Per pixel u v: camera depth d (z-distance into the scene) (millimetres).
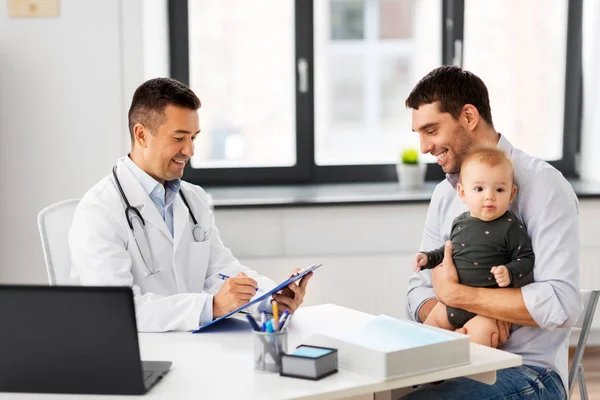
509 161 1907
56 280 2195
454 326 1969
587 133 4004
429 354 1535
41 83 3410
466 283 1938
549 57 4023
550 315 1817
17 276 3479
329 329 1862
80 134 3443
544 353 1924
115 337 1385
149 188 2205
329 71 3973
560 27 4008
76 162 3453
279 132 3965
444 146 2004
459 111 1973
